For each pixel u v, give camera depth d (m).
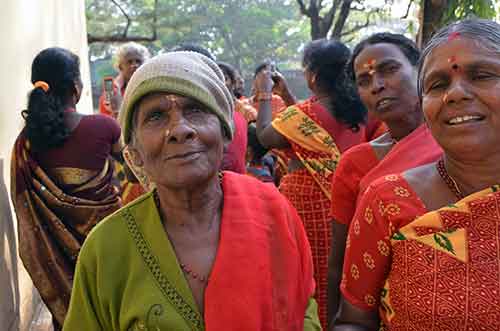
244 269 1.31
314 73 2.79
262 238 1.36
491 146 1.27
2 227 3.24
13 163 2.99
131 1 23.27
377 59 1.95
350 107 2.72
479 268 1.23
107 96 4.70
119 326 1.31
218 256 1.31
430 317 1.25
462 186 1.34
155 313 1.26
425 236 1.29
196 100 1.29
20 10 4.16
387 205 1.37
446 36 1.31
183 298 1.28
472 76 1.26
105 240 1.33
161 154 1.30
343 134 2.77
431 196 1.36
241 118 2.82
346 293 1.52
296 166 2.95
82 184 3.01
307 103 2.84
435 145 1.75
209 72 1.34
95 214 3.04
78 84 3.09
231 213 1.38
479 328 1.21
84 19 10.16
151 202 1.38
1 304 3.07
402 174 1.42
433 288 1.25
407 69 1.95
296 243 1.45
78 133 3.01
